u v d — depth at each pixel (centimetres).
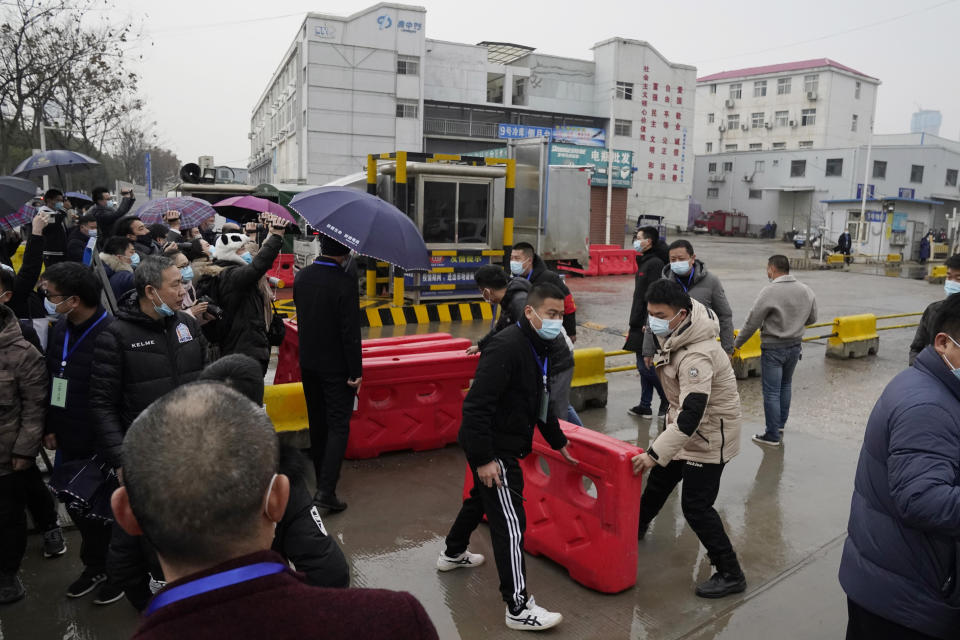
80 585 346
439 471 523
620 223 3006
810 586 381
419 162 1191
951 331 209
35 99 2081
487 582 373
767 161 5456
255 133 7694
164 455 104
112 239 516
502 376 310
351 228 414
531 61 4794
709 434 356
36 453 325
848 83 6575
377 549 404
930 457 203
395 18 4038
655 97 4956
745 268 2370
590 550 370
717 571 375
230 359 246
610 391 779
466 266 1236
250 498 106
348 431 450
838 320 973
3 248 756
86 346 320
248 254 530
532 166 1427
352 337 431
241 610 98
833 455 591
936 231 4081
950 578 211
